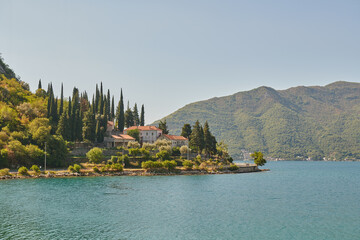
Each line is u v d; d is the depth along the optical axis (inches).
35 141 5300.2
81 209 2596.0
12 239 1813.5
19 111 6358.3
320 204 3078.2
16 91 7450.8
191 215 2488.9
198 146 7175.2
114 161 5580.7
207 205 2910.9
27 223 2143.2
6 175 4419.3
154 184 4217.5
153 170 5506.9
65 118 5994.1
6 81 7800.2
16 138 5137.8
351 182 5423.2
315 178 6254.9
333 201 3262.8
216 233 2022.6
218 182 4731.8
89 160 5526.6
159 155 5994.1
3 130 5246.1
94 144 6555.1
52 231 1978.3
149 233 1990.7
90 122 6555.1
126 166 5629.9
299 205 3004.4
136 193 3427.7
